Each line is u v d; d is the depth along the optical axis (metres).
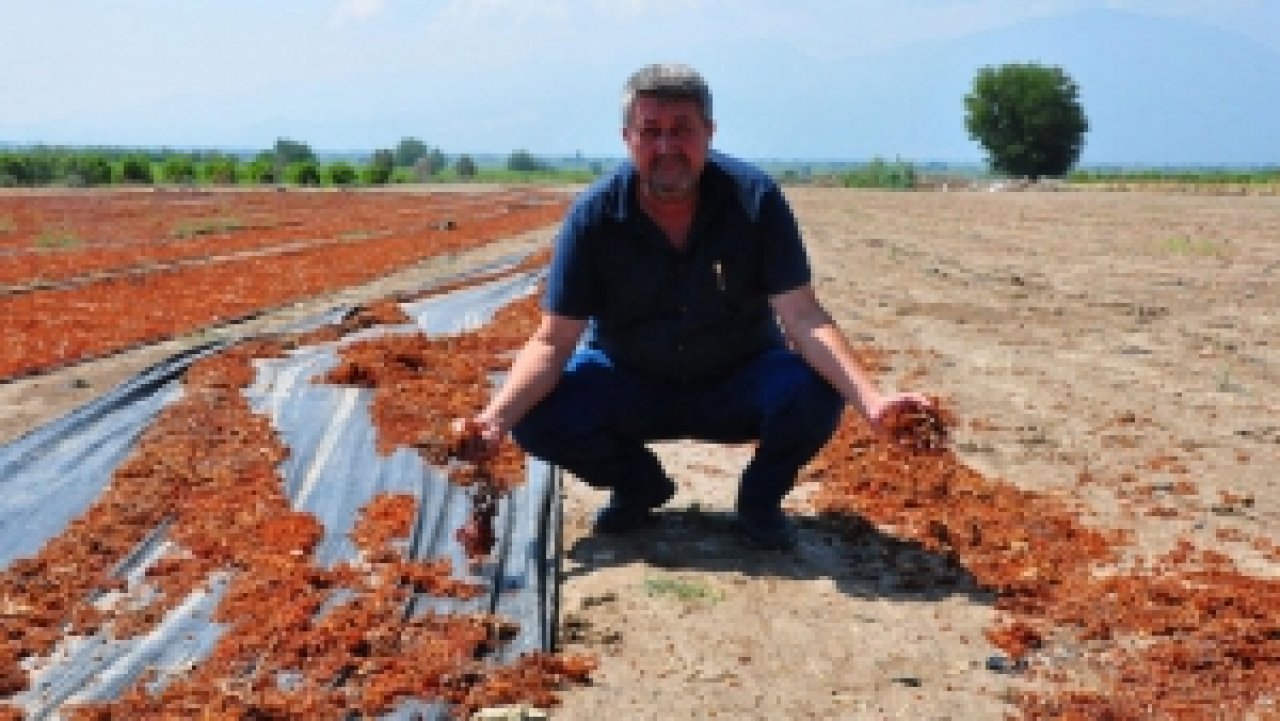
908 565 5.12
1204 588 4.86
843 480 6.27
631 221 4.73
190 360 9.26
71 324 12.14
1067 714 3.85
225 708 3.77
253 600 4.58
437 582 4.72
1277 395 8.74
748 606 4.70
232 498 5.79
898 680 4.13
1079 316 12.75
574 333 4.97
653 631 4.47
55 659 4.23
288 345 10.06
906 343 10.90
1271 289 14.97
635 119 4.45
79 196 43.72
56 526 5.59
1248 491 6.33
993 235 24.97
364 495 5.90
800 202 43.72
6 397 8.73
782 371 5.07
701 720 3.85
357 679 4.00
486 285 15.13
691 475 6.54
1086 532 5.54
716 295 4.91
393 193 51.97
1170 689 4.04
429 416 7.23
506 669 4.11
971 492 6.07
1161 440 7.36
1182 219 30.34
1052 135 89.00
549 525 5.47
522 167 139.75
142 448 6.74
